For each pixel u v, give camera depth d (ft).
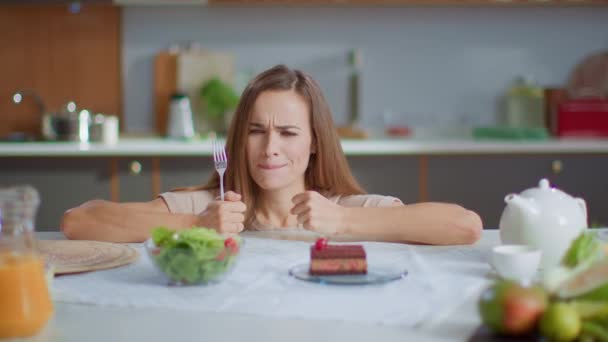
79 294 4.20
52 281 4.49
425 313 3.82
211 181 6.73
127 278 4.57
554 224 4.81
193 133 13.05
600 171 11.82
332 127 6.50
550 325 3.19
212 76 13.32
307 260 5.04
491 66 13.57
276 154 6.06
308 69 13.47
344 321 3.72
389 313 3.83
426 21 13.47
